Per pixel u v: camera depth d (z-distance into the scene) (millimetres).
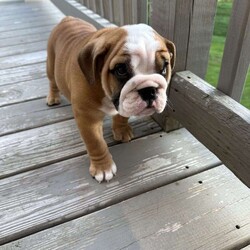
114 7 750
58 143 519
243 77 420
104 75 365
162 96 356
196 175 454
